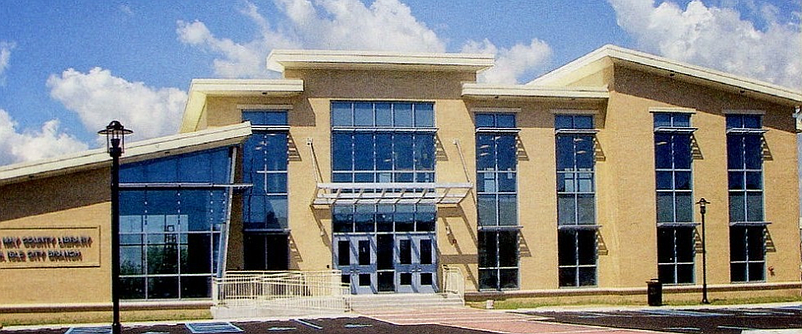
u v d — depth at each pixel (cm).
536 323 2952
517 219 4169
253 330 2802
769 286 4406
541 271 4162
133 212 3512
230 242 3875
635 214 4188
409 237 4062
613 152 4191
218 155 3612
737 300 4309
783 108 4497
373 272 4016
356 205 4025
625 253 4162
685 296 4250
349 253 4003
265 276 3731
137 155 3438
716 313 3462
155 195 3534
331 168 3984
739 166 4422
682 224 4259
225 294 3556
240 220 3891
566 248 4222
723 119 4378
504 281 4134
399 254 4044
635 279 4166
